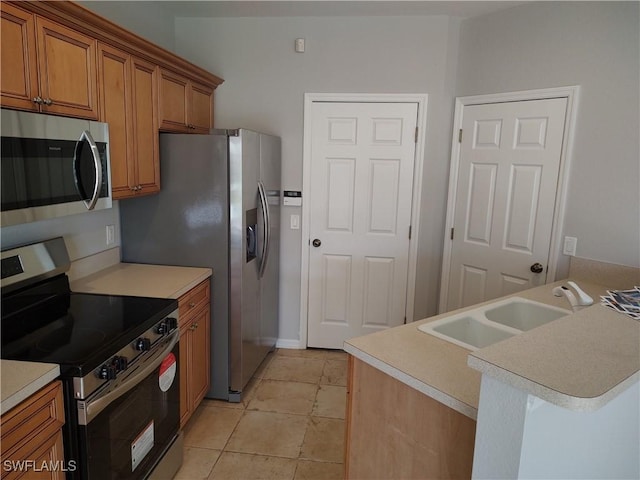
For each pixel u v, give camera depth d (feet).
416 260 11.42
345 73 10.88
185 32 11.14
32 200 5.14
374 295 11.77
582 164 8.65
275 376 10.59
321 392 9.90
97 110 6.49
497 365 3.24
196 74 9.73
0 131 4.71
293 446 8.03
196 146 8.62
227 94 11.26
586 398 2.77
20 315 6.18
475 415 3.93
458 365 4.84
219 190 8.70
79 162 5.87
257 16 10.80
